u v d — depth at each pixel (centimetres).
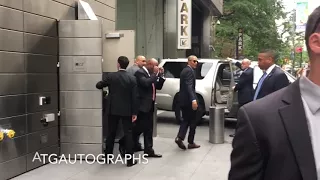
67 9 679
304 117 143
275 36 3058
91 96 645
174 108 1059
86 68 642
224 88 1092
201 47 2617
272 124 146
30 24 573
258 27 2959
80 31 640
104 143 680
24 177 546
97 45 638
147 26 1594
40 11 597
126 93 609
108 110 622
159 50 1728
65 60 646
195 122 750
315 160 138
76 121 650
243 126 151
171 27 1778
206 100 1029
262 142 146
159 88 706
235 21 2895
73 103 648
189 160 662
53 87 635
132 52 692
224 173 586
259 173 147
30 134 577
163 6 1767
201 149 750
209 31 2625
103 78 662
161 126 1038
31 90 577
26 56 564
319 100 143
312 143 140
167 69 1079
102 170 594
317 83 144
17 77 545
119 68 619
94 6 781
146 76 664
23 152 561
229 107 949
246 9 2803
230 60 1096
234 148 155
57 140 651
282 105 148
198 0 2208
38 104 595
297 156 140
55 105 642
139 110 659
